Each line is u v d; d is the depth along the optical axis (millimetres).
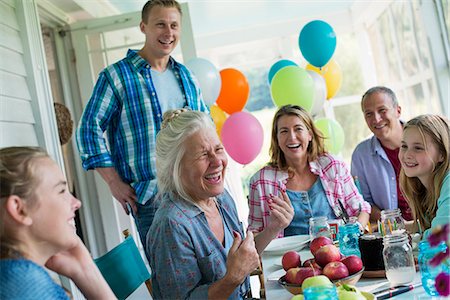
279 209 1878
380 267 1545
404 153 1913
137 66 2768
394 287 1404
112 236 4188
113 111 2744
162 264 1561
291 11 7004
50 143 3031
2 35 2762
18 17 3000
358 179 3115
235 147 4094
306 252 2027
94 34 4211
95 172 4234
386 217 1739
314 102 4586
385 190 3033
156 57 2812
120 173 2789
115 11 5387
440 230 1010
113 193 2693
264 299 1927
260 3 6297
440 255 1056
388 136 3027
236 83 4562
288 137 2641
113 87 2719
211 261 1597
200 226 1635
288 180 2697
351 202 2699
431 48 4816
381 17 6652
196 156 1640
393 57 6520
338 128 4613
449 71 4785
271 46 8062
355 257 1495
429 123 1874
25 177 1059
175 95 2861
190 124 1650
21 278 1011
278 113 2707
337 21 7484
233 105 4645
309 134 2684
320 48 4410
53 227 1090
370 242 1558
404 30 5836
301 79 4047
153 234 1594
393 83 6785
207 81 3854
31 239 1082
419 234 1908
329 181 2674
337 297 1129
